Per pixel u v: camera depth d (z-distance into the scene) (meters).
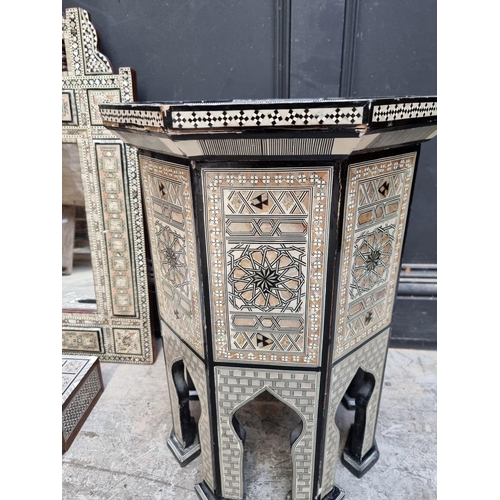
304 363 0.91
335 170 0.74
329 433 1.02
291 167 0.74
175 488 1.18
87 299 1.78
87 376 1.45
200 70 1.54
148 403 1.53
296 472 1.04
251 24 1.46
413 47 1.46
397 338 1.87
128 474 1.23
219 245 0.83
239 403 0.98
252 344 0.91
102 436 1.37
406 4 1.41
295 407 0.96
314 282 0.83
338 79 1.50
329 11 1.41
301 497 1.08
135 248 1.65
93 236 1.66
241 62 1.51
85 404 1.45
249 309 0.88
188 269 0.91
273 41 1.48
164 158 0.86
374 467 1.25
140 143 0.87
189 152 0.72
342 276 0.85
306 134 0.65
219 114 0.65
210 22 1.48
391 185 0.89
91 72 1.47
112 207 1.62
